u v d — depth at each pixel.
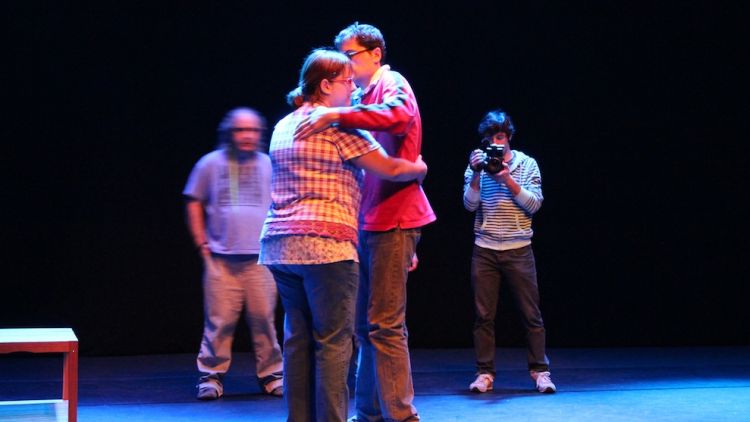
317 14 5.66
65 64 5.34
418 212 3.11
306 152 2.80
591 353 5.91
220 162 4.35
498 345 6.17
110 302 5.50
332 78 2.93
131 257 5.51
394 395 3.07
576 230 6.13
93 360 5.40
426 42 5.86
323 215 2.78
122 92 5.44
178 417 3.99
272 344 4.47
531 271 4.61
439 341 6.04
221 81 5.55
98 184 5.43
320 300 2.80
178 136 5.52
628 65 6.10
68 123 5.36
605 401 4.32
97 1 5.38
